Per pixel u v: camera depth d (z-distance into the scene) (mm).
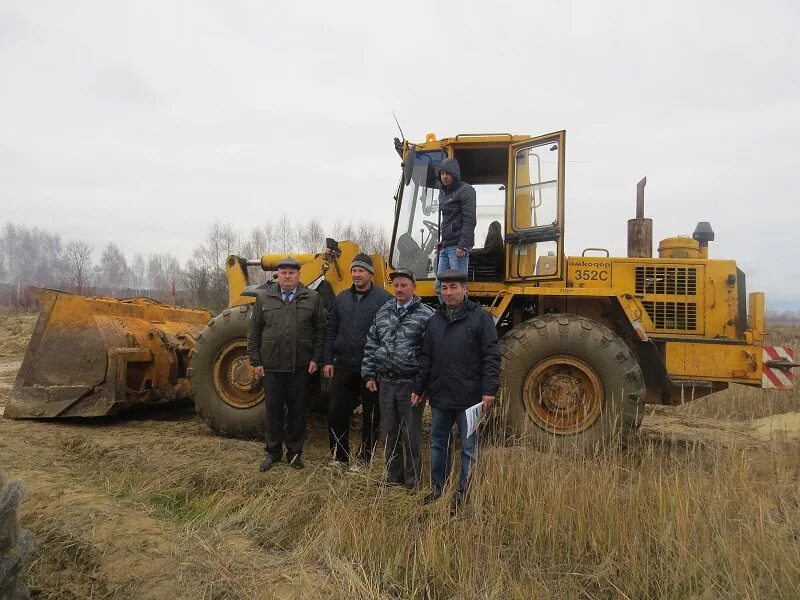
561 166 5621
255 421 5547
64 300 5992
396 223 6117
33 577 3078
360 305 4793
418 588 3090
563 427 5250
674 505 3463
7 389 8711
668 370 5719
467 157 6199
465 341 3959
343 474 4375
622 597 3037
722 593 2984
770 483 4008
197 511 3984
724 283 5879
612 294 5605
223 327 5664
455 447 4691
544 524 3504
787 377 5492
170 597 2924
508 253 5906
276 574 3127
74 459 4887
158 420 6414
